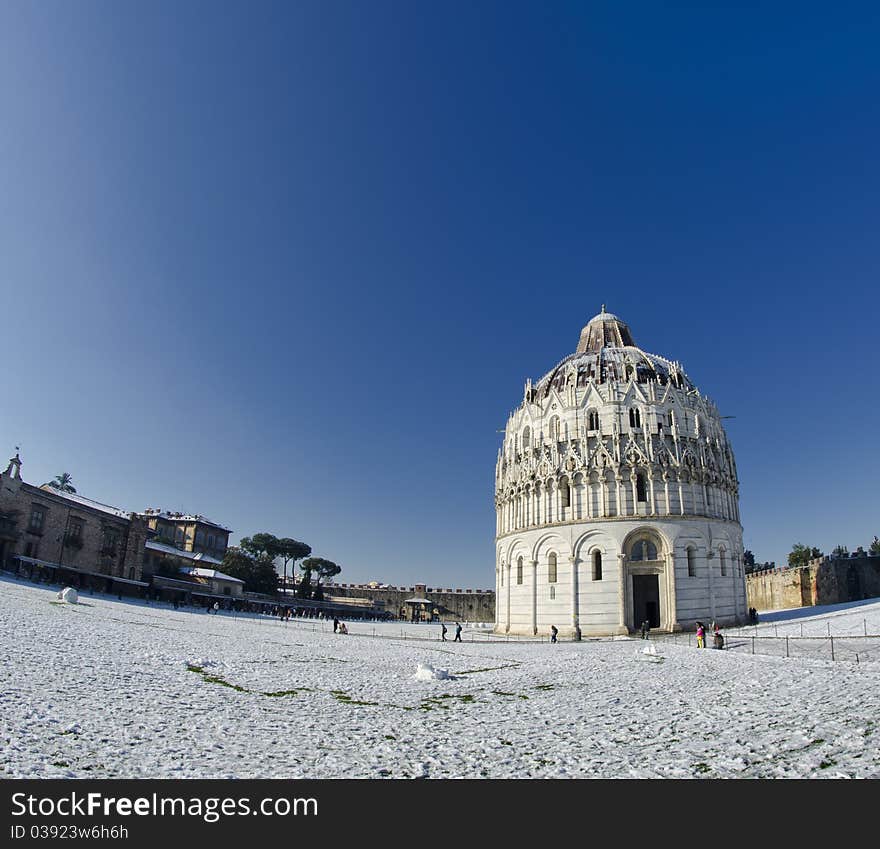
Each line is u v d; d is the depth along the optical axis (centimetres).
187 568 13362
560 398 9075
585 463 8412
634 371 8844
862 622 6241
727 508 8694
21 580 7844
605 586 7988
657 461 8212
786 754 1689
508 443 9862
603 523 8138
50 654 2875
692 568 7975
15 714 1753
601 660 4372
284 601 14750
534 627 8462
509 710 2420
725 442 9156
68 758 1436
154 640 4166
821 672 3222
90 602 6944
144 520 11694
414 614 17075
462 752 1728
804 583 11912
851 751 1692
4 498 8300
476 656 4916
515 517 9281
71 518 9650
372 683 3086
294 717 2119
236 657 3738
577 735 1959
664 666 3834
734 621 8138
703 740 1870
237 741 1722
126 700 2130
